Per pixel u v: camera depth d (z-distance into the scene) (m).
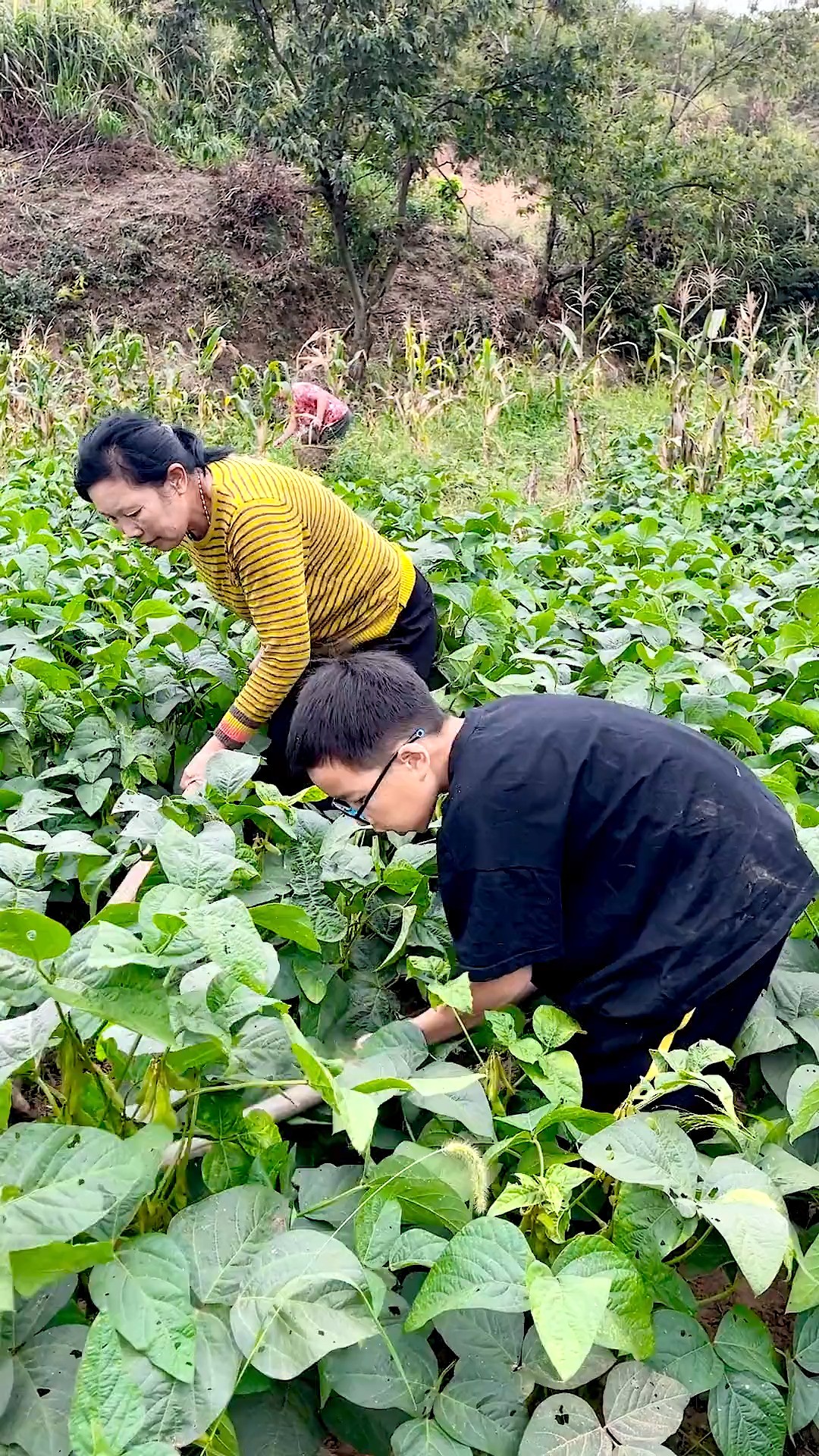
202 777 2.97
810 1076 1.75
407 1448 1.35
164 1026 1.36
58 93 17.39
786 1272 2.06
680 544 4.78
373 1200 1.49
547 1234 1.56
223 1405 1.22
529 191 18.62
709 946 1.91
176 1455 1.13
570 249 19.34
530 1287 1.25
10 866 1.87
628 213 18.31
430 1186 1.50
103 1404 1.16
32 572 4.00
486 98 16.44
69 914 3.07
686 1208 1.44
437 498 6.41
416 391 12.32
